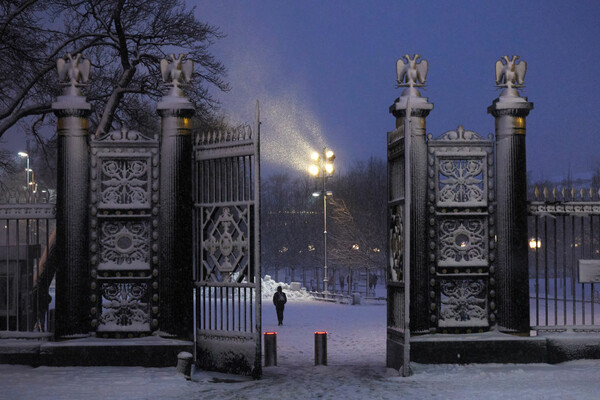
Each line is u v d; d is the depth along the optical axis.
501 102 12.31
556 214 12.47
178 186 12.11
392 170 12.83
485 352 11.97
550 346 12.09
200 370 12.00
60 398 9.42
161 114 12.24
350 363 13.78
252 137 11.69
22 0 21.47
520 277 12.19
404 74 12.56
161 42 23.47
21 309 12.71
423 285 12.12
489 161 12.41
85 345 11.84
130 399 9.48
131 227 12.27
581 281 12.47
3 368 11.67
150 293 12.20
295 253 78.25
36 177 27.95
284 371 12.49
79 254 12.09
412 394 9.66
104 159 12.30
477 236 12.38
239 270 11.97
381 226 53.31
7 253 12.42
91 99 23.50
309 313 30.44
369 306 36.91
